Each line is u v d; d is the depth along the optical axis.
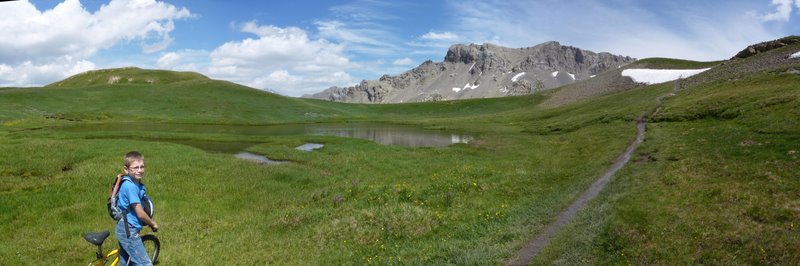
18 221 19.75
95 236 10.39
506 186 24.97
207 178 30.94
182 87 135.50
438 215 19.31
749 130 33.97
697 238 14.08
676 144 34.12
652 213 16.92
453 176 29.09
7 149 36.28
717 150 28.89
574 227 16.42
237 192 28.28
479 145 56.94
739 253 12.80
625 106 77.81
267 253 15.77
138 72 177.75
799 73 55.50
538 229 16.88
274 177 33.38
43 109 98.44
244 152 50.72
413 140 71.12
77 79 176.75
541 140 58.19
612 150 37.97
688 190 19.95
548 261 13.46
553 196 22.47
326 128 95.06
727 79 73.44
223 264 14.52
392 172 37.16
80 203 22.56
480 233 17.16
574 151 43.16
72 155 35.25
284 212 21.81
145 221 10.17
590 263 13.20
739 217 15.72
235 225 19.84
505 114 118.56
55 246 15.74
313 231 18.41
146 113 105.31
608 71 156.88
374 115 147.12
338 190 25.83
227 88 142.88
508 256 14.20
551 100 145.75
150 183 28.16
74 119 92.31
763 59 78.88
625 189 21.89
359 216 19.30
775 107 39.88
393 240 17.19
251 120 109.56
